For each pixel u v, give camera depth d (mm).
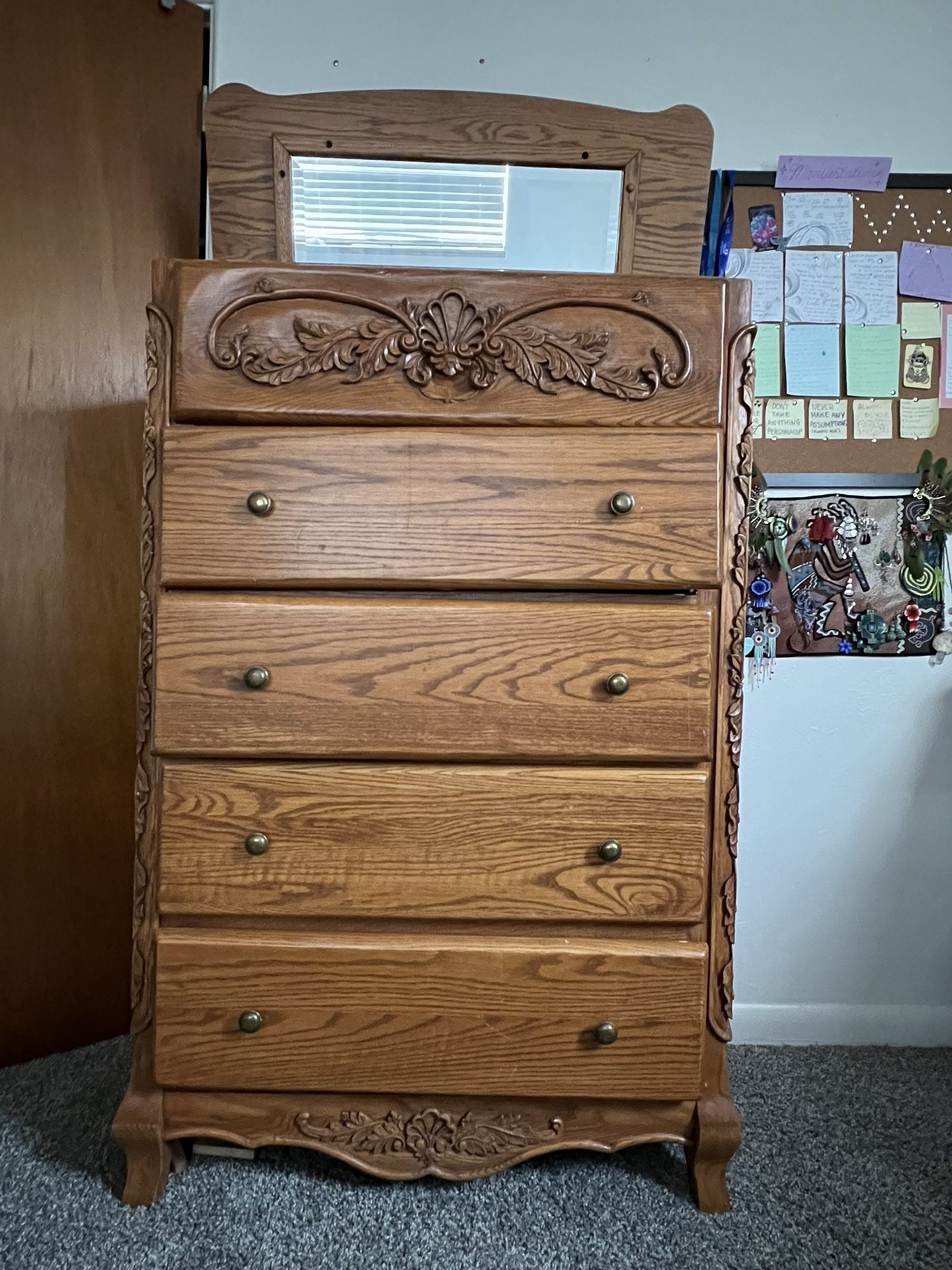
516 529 1281
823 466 1866
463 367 1301
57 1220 1291
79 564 1788
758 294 1860
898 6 1876
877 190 1862
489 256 1602
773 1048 1880
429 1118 1313
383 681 1277
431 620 1276
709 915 1326
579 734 1286
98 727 1817
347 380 1299
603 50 1854
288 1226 1295
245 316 1296
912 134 1872
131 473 1826
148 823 1308
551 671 1283
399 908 1294
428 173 1586
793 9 1871
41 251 1721
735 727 1321
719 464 1296
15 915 1750
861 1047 1885
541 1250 1258
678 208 1577
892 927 1901
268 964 1289
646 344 1312
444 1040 1295
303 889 1291
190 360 1290
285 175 1551
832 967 1907
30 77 1692
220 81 1831
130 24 1768
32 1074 1703
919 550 1867
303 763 1296
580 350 1306
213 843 1288
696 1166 1342
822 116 1872
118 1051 1793
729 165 1868
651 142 1577
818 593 1868
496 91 1844
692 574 1291
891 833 1895
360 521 1281
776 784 1893
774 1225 1314
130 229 1792
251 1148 1444
